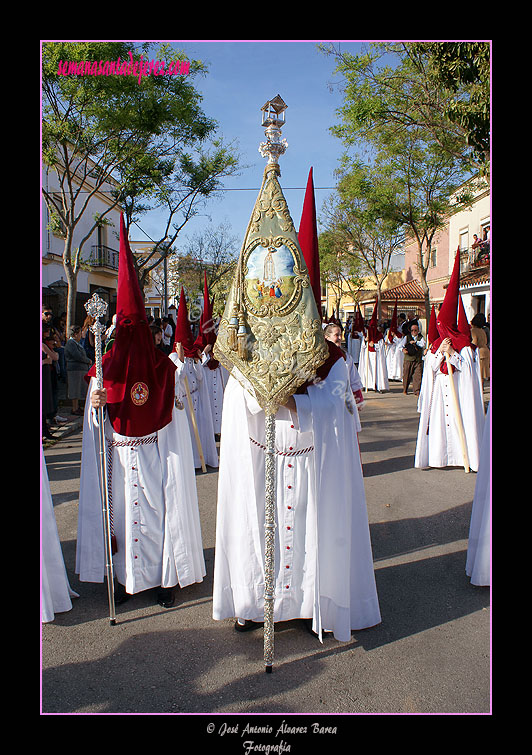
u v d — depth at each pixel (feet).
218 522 11.67
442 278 92.43
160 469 12.87
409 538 16.51
